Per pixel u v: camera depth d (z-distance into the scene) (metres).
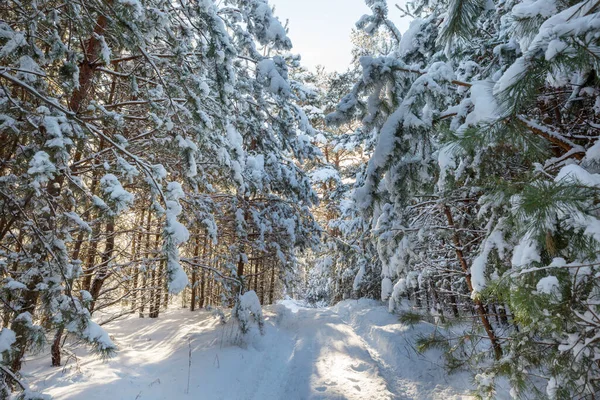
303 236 12.16
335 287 17.78
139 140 5.89
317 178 17.11
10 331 2.83
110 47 5.30
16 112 3.41
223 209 10.64
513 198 2.27
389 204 7.66
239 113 8.19
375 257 12.92
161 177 3.86
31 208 3.69
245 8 6.59
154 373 5.59
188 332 8.38
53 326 3.20
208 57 4.25
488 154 3.53
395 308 9.88
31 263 3.45
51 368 5.78
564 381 2.52
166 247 3.57
